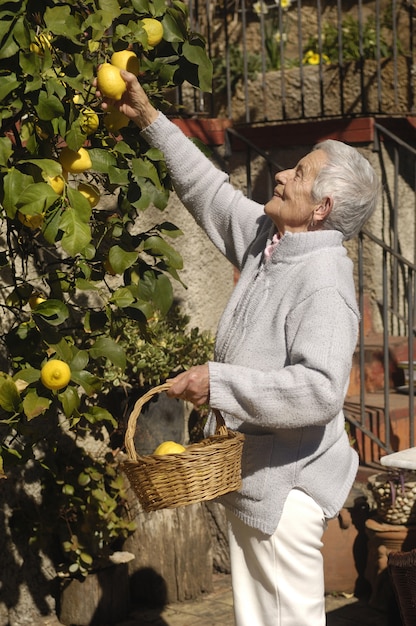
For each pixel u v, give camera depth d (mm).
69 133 2852
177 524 4590
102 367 4320
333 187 2943
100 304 4668
